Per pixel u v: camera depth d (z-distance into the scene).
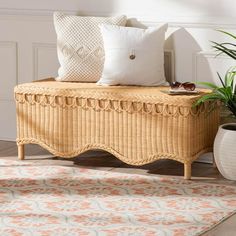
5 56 5.95
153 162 5.36
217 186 4.71
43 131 5.29
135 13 5.48
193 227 3.96
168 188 4.68
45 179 4.88
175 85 5.01
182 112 4.81
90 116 5.12
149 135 4.94
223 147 4.84
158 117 4.89
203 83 4.92
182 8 5.32
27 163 5.29
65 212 4.23
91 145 5.15
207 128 5.06
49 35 5.77
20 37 5.88
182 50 5.36
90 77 5.42
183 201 4.41
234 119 5.29
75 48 5.43
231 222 4.07
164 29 5.30
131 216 4.15
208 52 5.27
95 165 5.28
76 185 4.75
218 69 5.27
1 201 4.42
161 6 5.39
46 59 5.82
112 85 5.28
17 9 5.84
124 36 5.26
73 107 5.15
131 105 4.95
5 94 6.00
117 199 4.46
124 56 5.23
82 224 4.02
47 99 5.23
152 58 5.23
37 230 3.92
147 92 4.96
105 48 5.31
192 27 5.30
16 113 5.57
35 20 5.80
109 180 4.86
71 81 5.47
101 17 5.50
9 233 3.87
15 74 5.94
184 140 4.84
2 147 5.79
